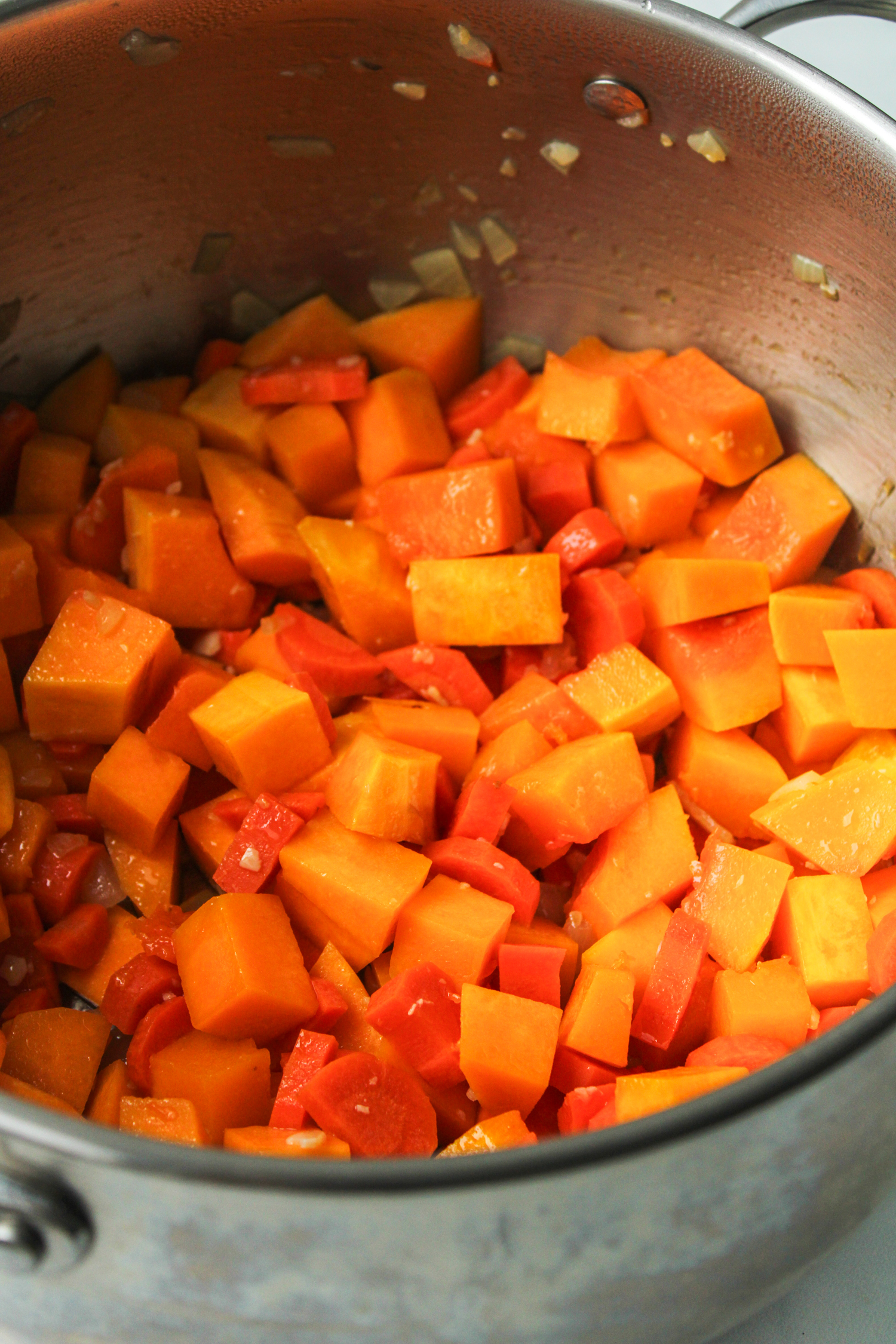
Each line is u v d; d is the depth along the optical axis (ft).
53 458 1.37
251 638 1.37
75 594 1.31
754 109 1.24
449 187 1.38
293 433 1.41
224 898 1.22
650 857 1.28
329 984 1.23
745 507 1.38
